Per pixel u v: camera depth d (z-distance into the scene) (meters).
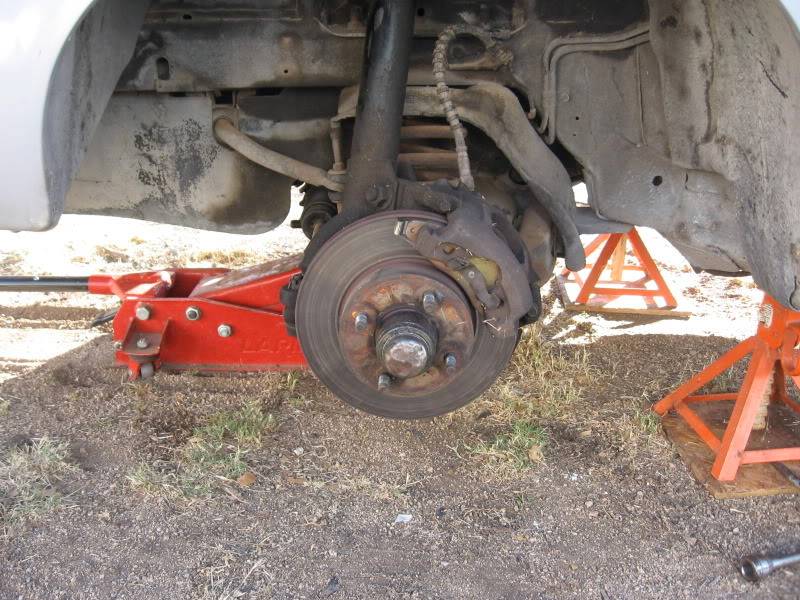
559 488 2.21
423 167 2.30
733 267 2.44
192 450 2.29
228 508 2.10
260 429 2.41
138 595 1.80
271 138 2.42
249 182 2.51
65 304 3.33
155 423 2.46
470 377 1.94
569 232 2.26
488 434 2.45
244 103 2.39
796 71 1.63
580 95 2.20
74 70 1.59
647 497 2.18
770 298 2.12
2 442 2.34
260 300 2.59
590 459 2.34
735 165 1.96
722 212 2.24
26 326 3.13
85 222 4.29
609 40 2.15
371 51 1.86
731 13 1.78
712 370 2.37
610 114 2.22
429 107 2.18
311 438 2.42
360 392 1.98
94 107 1.76
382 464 2.30
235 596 1.80
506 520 2.07
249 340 2.64
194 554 1.93
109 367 2.80
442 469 2.28
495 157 2.39
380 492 2.17
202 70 2.23
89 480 2.19
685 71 2.02
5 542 1.94
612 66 2.18
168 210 2.52
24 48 1.44
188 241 4.11
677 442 2.40
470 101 2.16
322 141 2.43
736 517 2.10
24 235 4.05
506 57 2.15
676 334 3.20
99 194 2.49
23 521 2.01
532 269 1.92
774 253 1.89
